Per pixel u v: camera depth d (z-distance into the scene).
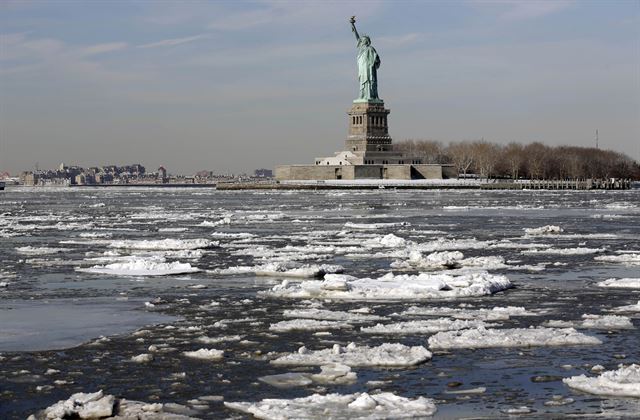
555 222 105.00
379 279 47.88
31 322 37.00
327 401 24.78
